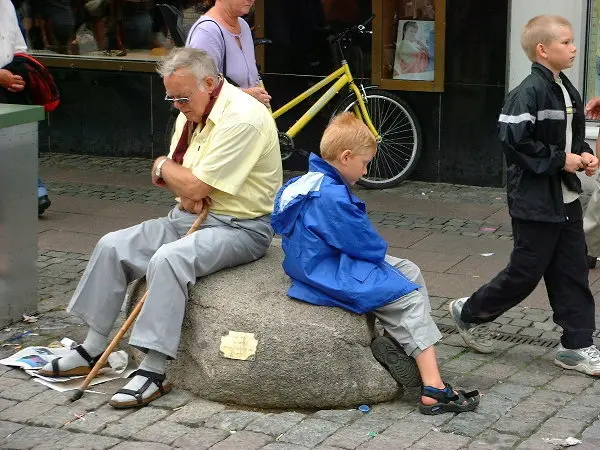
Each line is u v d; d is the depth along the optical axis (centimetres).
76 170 1030
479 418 495
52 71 1077
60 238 812
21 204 625
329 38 974
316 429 484
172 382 529
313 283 507
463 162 961
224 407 509
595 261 727
